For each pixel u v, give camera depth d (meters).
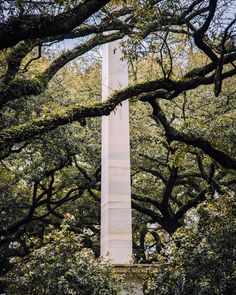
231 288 11.48
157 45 12.75
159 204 21.16
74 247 13.46
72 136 18.83
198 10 12.68
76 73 23.16
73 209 23.11
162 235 26.42
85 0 8.36
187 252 12.18
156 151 21.61
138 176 23.88
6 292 13.80
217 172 21.94
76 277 12.84
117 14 13.38
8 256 20.67
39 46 14.70
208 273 11.74
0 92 11.65
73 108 11.77
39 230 22.62
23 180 20.94
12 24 8.08
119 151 16.80
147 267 14.20
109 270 13.28
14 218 20.94
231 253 11.78
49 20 8.16
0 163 20.30
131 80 18.61
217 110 19.95
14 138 10.71
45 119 11.24
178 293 12.00
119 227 16.03
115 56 17.28
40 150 18.95
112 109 12.28
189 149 16.41
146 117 21.25
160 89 13.94
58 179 21.94
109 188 16.41
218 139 15.17
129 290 13.44
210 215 12.37
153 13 11.47
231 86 19.59
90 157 20.52
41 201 20.33
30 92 11.98
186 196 24.91
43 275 13.09
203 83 13.27
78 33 13.10
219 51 13.72
